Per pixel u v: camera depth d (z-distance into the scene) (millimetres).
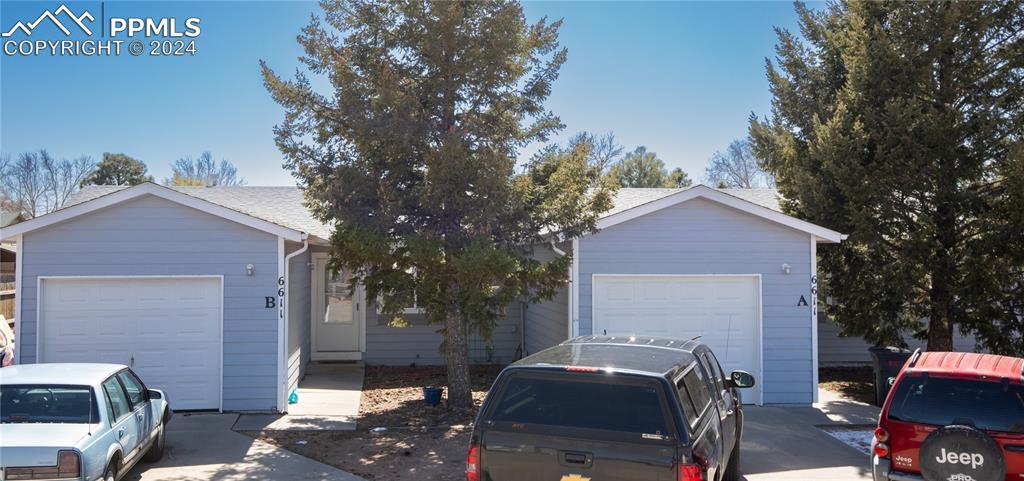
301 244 13266
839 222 14258
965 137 13477
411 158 11672
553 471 5289
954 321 13789
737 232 13180
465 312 11008
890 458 6840
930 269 13297
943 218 13672
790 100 16219
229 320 11953
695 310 13172
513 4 11070
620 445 5184
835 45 15523
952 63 13648
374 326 17031
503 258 10414
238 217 11836
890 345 14359
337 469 8914
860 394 14398
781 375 13156
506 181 10984
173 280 11922
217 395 11938
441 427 11031
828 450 10039
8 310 19688
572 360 5855
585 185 11898
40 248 11641
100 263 11742
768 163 16234
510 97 11695
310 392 13734
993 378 6598
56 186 44375
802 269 13234
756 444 10344
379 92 10688
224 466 8984
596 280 13000
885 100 13781
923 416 6738
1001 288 13125
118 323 11828
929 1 13469
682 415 5215
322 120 11359
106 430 7160
